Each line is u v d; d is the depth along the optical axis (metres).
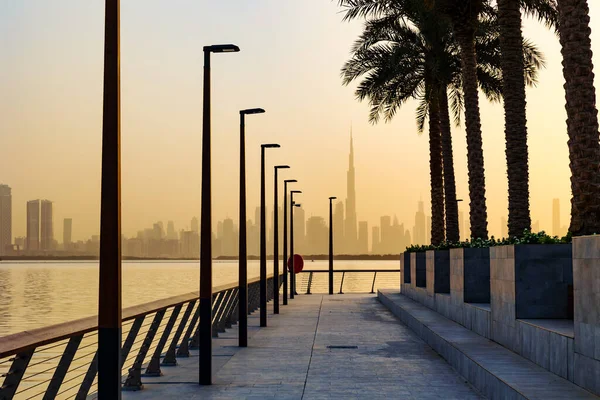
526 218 20.45
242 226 18.53
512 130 20.67
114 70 8.67
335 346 18.69
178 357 16.55
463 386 12.92
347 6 31.98
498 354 13.88
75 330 7.71
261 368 14.94
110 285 8.36
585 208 13.79
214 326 20.69
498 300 15.77
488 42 32.62
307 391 12.34
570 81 14.00
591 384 10.05
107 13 8.73
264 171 22.92
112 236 8.41
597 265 10.02
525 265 14.40
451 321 21.33
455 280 21.45
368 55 33.84
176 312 14.11
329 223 45.97
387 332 22.27
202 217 13.24
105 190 8.48
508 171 20.78
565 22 14.12
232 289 22.25
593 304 10.12
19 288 103.50
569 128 14.02
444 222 33.56
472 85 25.72
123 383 12.52
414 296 31.80
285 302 35.50
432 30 31.83
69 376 19.66
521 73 20.83
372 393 12.17
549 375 11.46
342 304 35.97
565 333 11.54
